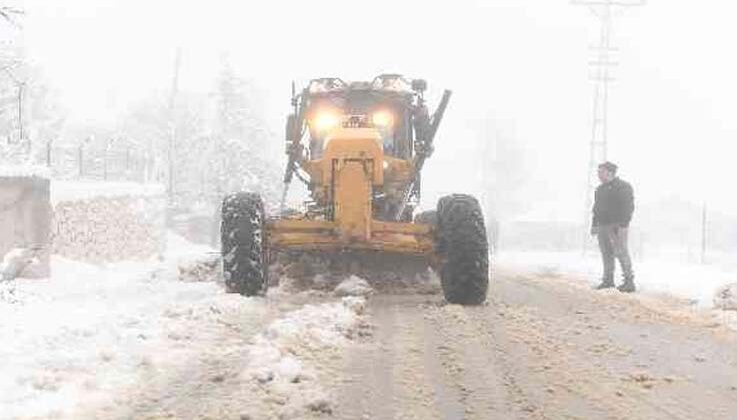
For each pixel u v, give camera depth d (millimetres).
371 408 4812
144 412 4617
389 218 10000
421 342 6605
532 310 8438
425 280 9906
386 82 10820
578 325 7699
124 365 5602
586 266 14727
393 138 10703
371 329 7035
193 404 4766
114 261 19203
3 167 11430
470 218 8367
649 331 7547
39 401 4719
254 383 5176
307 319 7102
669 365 6156
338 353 6102
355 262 9797
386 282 9797
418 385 5328
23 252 11367
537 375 5688
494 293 10000
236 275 8328
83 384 5094
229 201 8633
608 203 11109
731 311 8844
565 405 4992
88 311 7969
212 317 7262
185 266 10719
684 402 5156
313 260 9781
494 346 6551
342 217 8492
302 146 10539
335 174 8570
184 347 6168
